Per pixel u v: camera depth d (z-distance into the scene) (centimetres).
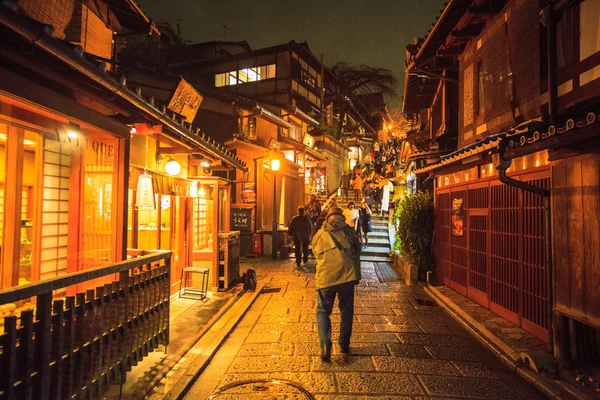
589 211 453
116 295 399
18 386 266
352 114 3919
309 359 552
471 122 952
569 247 485
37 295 278
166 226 871
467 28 921
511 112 744
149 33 927
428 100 1627
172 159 835
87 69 387
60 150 562
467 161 827
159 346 573
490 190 794
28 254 547
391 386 466
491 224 788
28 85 381
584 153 461
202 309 791
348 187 3444
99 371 364
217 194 954
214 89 1934
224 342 625
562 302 496
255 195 1681
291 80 2483
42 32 313
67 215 575
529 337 616
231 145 1606
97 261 574
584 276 459
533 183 633
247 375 498
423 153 1180
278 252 1664
